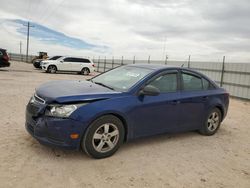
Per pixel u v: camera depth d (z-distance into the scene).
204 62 19.34
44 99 3.89
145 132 4.57
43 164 3.65
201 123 5.62
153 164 4.02
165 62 23.38
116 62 33.16
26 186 3.05
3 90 10.03
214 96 5.79
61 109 3.71
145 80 4.62
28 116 4.11
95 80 5.31
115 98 4.14
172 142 5.17
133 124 4.35
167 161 4.18
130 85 4.54
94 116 3.84
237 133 6.41
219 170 4.05
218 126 6.07
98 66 38.38
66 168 3.61
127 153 4.36
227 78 17.31
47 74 21.81
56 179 3.29
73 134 3.72
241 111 10.41
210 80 5.95
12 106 7.13
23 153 3.94
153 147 4.77
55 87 4.37
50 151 4.10
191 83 5.46
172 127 5.01
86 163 3.83
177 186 3.41
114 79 5.02
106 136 4.05
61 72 26.48
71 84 4.66
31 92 10.08
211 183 3.59
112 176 3.51
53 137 3.71
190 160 4.33
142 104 4.40
